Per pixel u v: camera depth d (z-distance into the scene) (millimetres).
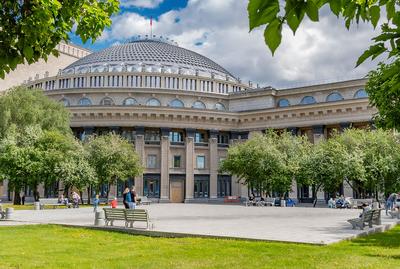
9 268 10875
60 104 55031
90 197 57750
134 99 67562
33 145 45531
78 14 8453
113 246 14844
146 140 65062
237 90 78062
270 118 64562
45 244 15328
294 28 2303
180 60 83250
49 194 61969
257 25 2266
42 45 7797
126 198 26500
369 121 55688
